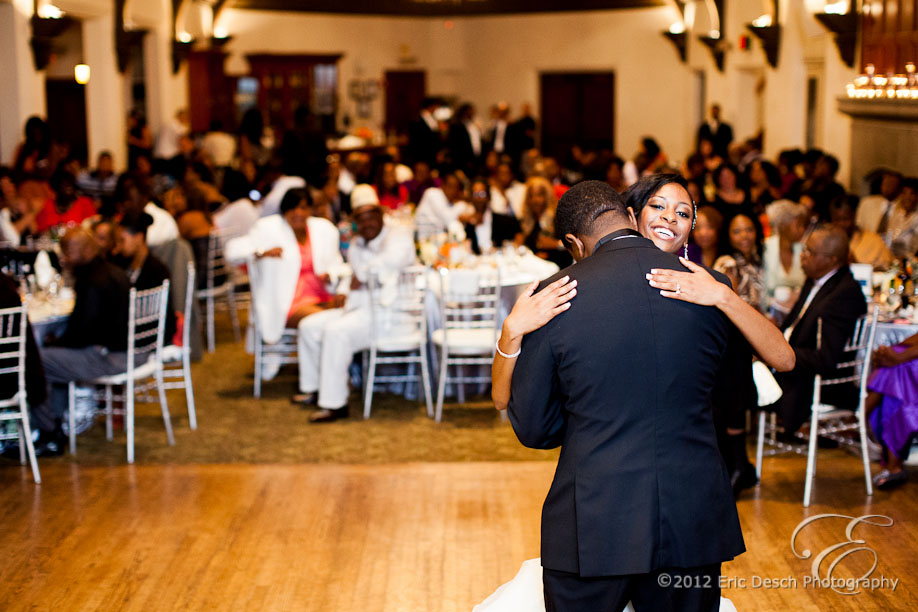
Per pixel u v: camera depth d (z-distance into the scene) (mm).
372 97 19312
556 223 2506
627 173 11742
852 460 5215
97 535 4285
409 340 6148
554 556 2324
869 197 8656
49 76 13852
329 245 6852
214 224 8445
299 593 3758
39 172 9734
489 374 6645
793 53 12242
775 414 5168
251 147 13406
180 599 3709
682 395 2246
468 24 20062
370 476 4984
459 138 14969
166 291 5617
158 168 10641
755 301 5336
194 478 4984
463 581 3842
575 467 2279
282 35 18281
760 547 4109
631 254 2330
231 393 6734
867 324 4633
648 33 18219
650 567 2197
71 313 5367
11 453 5359
